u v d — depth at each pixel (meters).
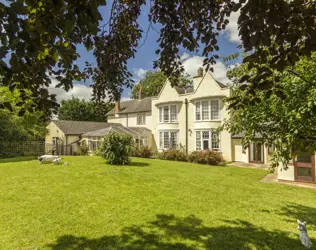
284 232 4.78
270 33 1.69
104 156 13.36
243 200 7.17
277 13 1.59
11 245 3.95
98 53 3.90
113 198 6.73
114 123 30.06
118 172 10.65
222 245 4.15
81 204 6.12
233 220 5.38
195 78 20.73
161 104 22.95
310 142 4.17
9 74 1.79
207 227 4.93
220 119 18.78
